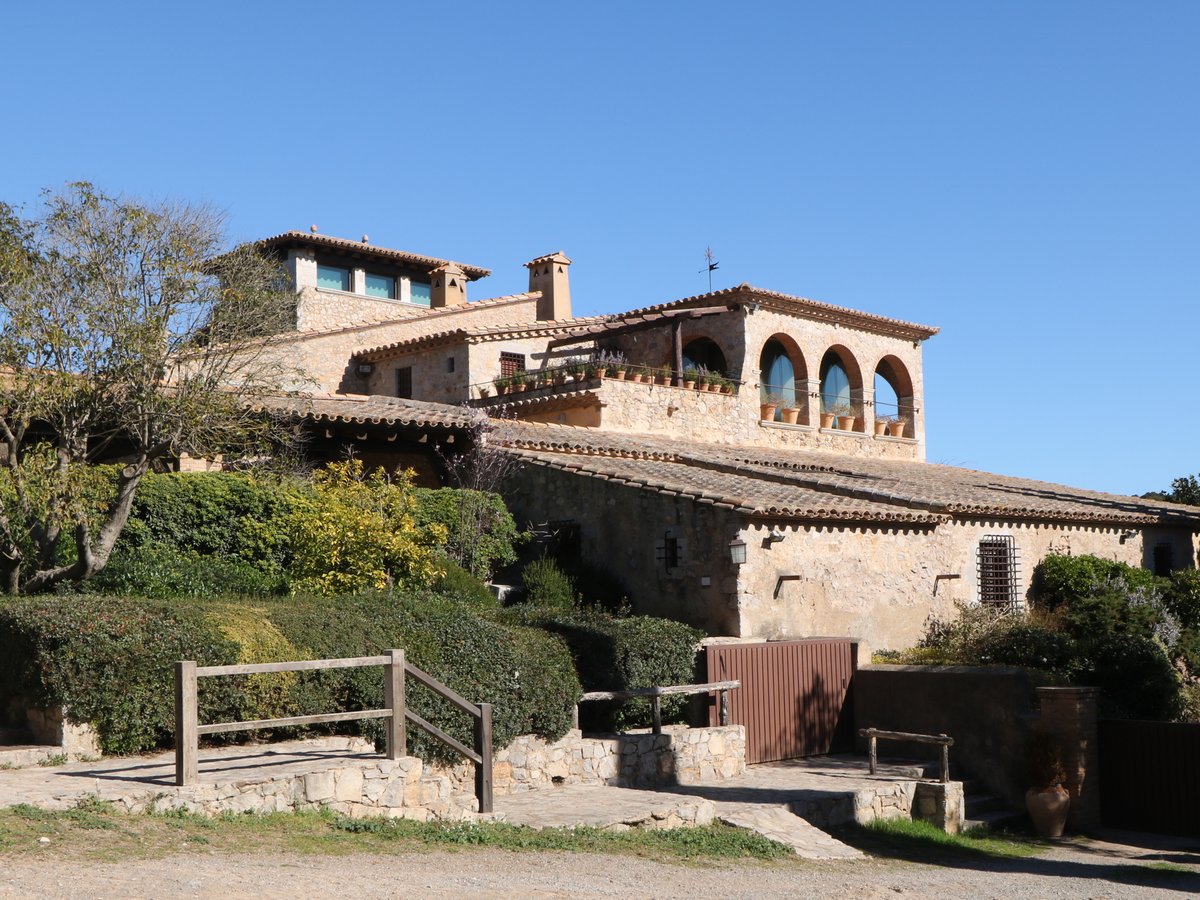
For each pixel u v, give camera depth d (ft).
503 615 58.03
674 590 67.67
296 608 46.50
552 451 80.79
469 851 36.94
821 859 45.37
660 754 54.49
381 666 45.85
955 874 45.55
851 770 59.31
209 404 49.39
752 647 61.57
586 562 72.08
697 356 117.80
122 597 45.65
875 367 124.67
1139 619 74.79
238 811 35.91
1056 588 84.69
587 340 111.96
